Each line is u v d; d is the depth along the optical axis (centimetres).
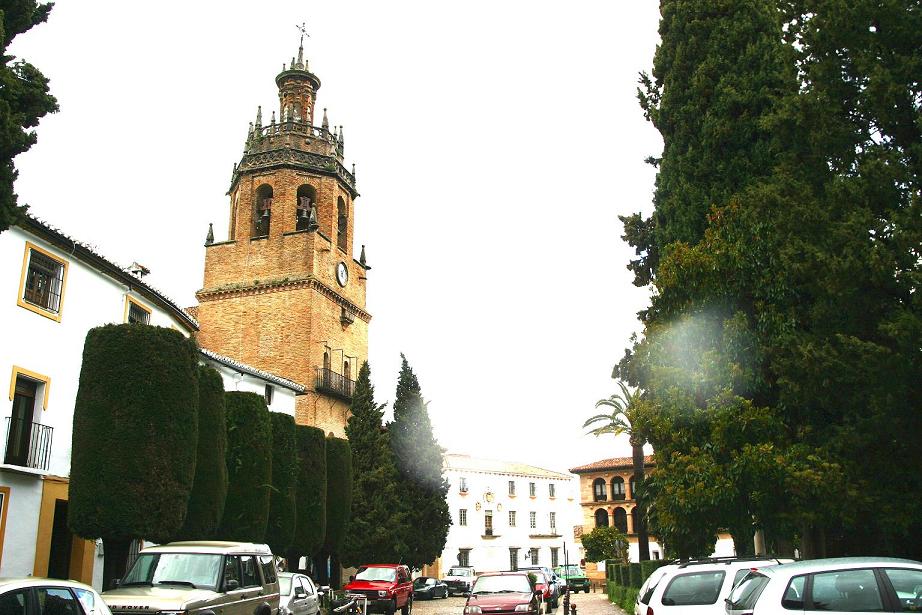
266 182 5066
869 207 1369
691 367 1716
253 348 4759
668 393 1695
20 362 2000
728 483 1534
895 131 1399
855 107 1477
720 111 1997
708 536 1748
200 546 1385
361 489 4384
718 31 2088
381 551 4306
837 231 1342
